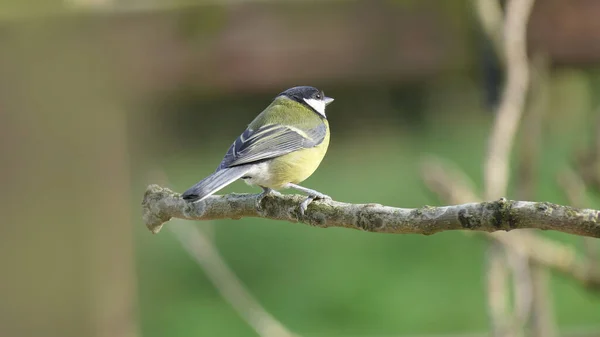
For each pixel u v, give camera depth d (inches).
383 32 366.3
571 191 369.7
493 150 290.7
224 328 542.9
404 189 594.6
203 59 373.1
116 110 378.3
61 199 360.8
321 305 565.3
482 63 319.9
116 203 376.5
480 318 529.3
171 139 522.6
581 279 334.6
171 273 591.5
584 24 354.3
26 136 356.8
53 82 360.2
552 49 356.2
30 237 356.8
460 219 181.2
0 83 355.9
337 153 613.9
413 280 584.4
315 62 373.1
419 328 530.3
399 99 557.3
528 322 340.8
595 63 361.4
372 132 579.5
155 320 550.9
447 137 585.6
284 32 373.1
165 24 372.2
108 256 372.2
